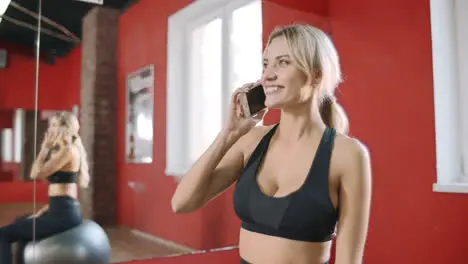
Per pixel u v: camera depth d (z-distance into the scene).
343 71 2.26
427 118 1.82
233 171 0.88
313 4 2.32
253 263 0.74
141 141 1.72
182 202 0.82
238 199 0.79
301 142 0.77
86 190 1.55
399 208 1.93
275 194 0.75
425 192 1.81
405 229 1.89
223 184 0.86
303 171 0.74
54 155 1.47
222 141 0.80
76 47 1.55
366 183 0.72
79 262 1.48
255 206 0.74
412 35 1.90
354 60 2.20
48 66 1.49
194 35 1.98
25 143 1.42
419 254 1.82
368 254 2.07
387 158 2.00
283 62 0.76
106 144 1.61
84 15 1.58
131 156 1.68
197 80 1.95
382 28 2.05
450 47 1.85
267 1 2.19
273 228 0.72
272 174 0.77
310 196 0.70
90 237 1.52
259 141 0.87
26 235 1.41
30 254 1.41
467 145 1.81
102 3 1.63
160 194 1.75
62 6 1.53
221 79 2.05
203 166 0.80
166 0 1.87
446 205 1.72
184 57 1.92
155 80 1.80
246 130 0.81
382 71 2.04
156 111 1.80
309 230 0.70
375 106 2.07
